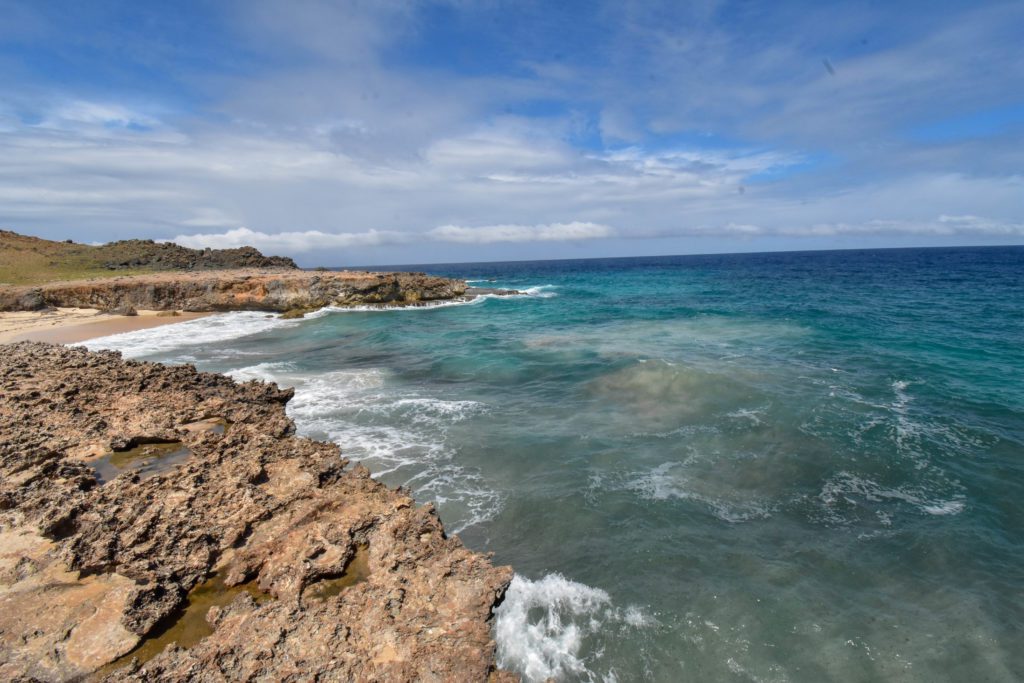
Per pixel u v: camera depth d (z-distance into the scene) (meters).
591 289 67.88
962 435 13.48
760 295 51.66
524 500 11.04
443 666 5.91
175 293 45.94
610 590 8.39
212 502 8.89
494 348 26.73
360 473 11.10
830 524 10.02
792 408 15.64
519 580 8.61
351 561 7.98
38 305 42.78
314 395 18.58
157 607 6.68
